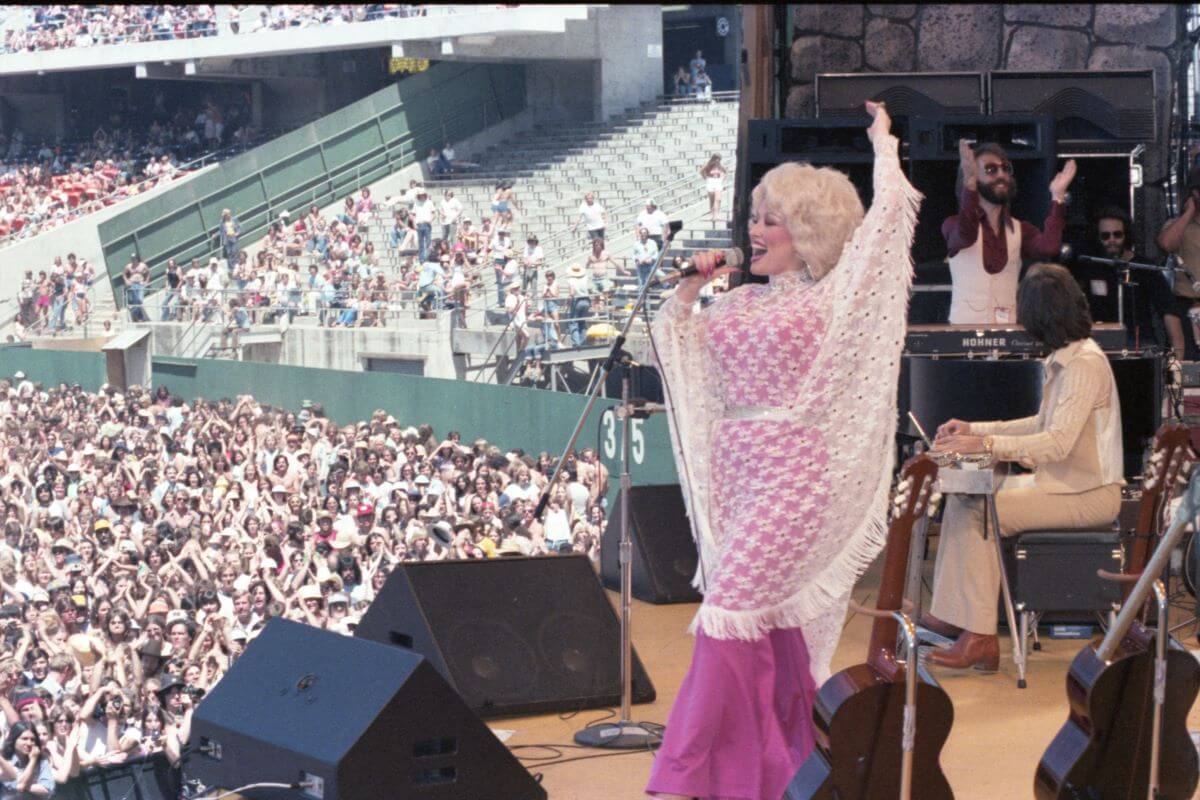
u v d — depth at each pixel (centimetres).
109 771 944
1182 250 802
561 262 2461
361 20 2847
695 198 2694
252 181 2689
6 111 3222
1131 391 544
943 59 877
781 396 302
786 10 871
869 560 306
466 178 2856
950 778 369
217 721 377
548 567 455
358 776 341
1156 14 870
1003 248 580
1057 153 786
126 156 3125
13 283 2609
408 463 1577
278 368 2055
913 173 756
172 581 1266
